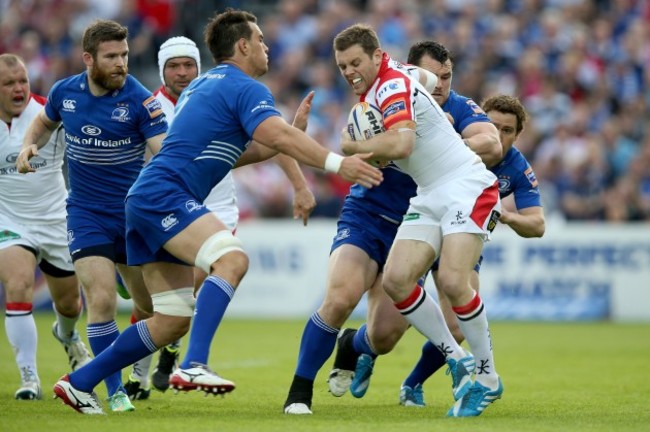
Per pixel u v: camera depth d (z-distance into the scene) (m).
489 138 27.61
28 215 31.05
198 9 82.88
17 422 23.02
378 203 28.16
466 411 25.58
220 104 24.25
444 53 28.45
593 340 51.72
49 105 28.92
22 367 29.38
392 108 24.66
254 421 23.58
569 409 27.64
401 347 48.69
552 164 68.50
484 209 25.48
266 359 42.22
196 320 23.05
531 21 79.38
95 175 28.45
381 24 77.69
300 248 63.94
